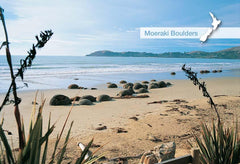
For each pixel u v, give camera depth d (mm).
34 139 1326
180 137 6785
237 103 12148
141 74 35812
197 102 12859
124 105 12820
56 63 62188
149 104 13000
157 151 4465
